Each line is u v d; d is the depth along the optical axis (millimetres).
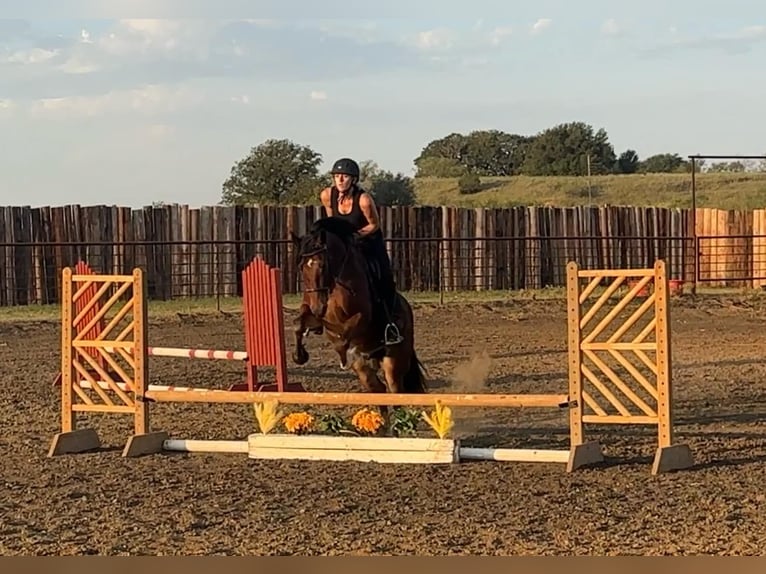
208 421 13141
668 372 10539
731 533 8648
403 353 11812
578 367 10812
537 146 68125
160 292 27781
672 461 10531
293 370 17016
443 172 68562
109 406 11703
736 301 26344
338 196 11852
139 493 9992
